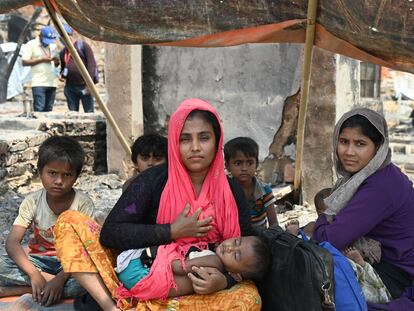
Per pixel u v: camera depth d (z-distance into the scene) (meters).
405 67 3.46
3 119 8.16
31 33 21.47
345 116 3.30
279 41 3.93
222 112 7.67
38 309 3.39
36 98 10.48
